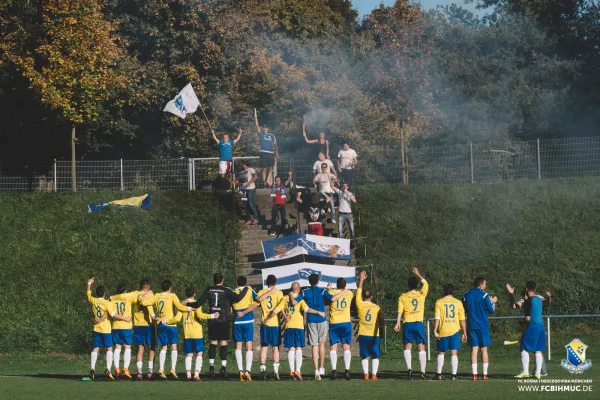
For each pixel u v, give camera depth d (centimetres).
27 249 4128
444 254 4119
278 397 2020
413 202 4528
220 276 2592
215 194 4581
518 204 4500
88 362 3219
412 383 2319
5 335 3475
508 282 3903
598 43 6519
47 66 5116
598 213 4406
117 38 5172
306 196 4494
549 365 2909
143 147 5838
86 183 5053
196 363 2542
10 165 5200
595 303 3731
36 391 2214
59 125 5591
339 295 2536
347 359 2523
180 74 5566
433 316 3622
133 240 4225
